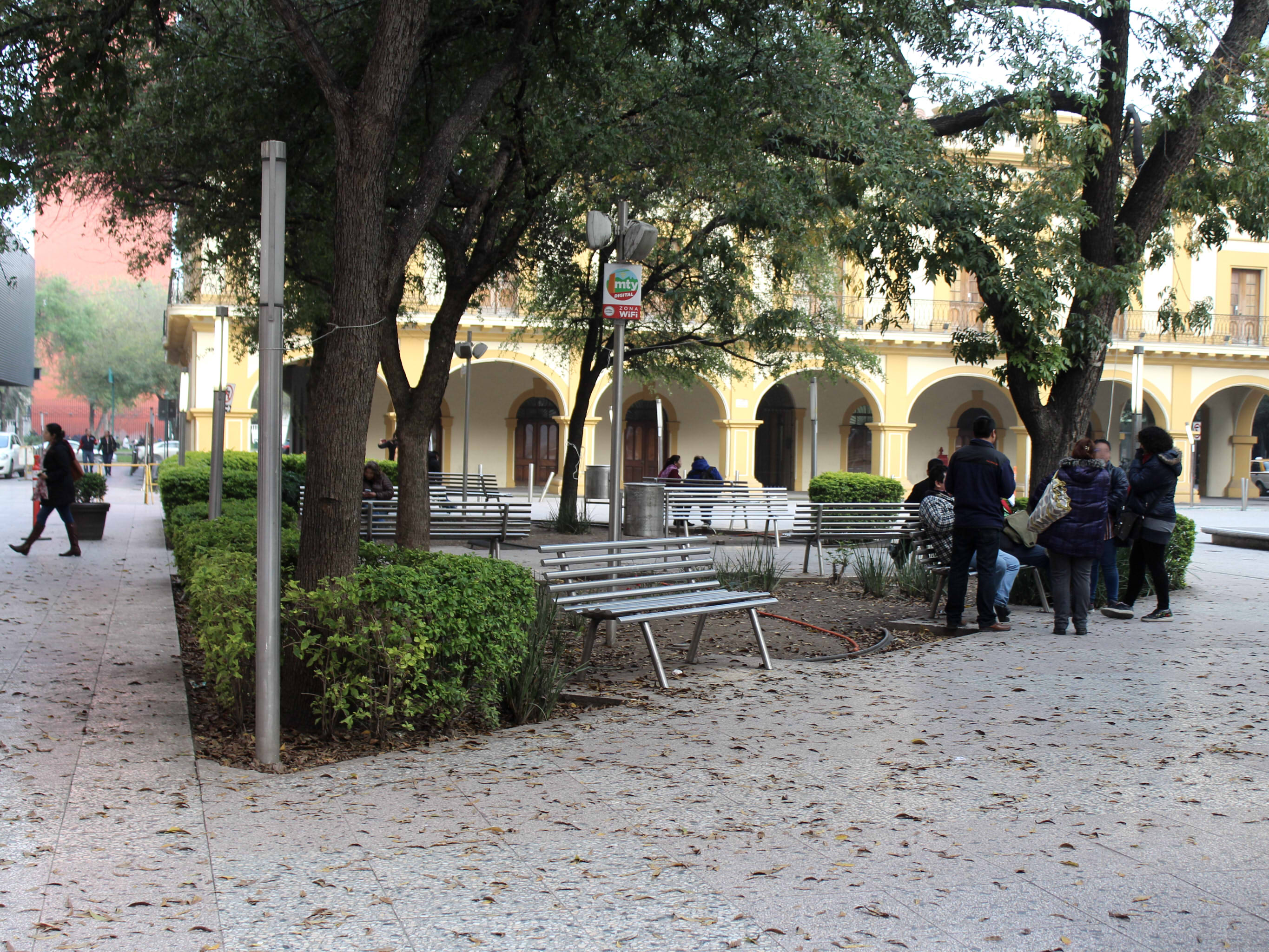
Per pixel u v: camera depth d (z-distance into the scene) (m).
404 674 5.77
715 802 4.77
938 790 4.95
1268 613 10.62
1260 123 11.66
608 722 6.22
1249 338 36.06
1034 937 3.46
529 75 10.00
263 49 10.83
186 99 11.45
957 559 9.52
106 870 3.92
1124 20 11.34
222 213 13.15
